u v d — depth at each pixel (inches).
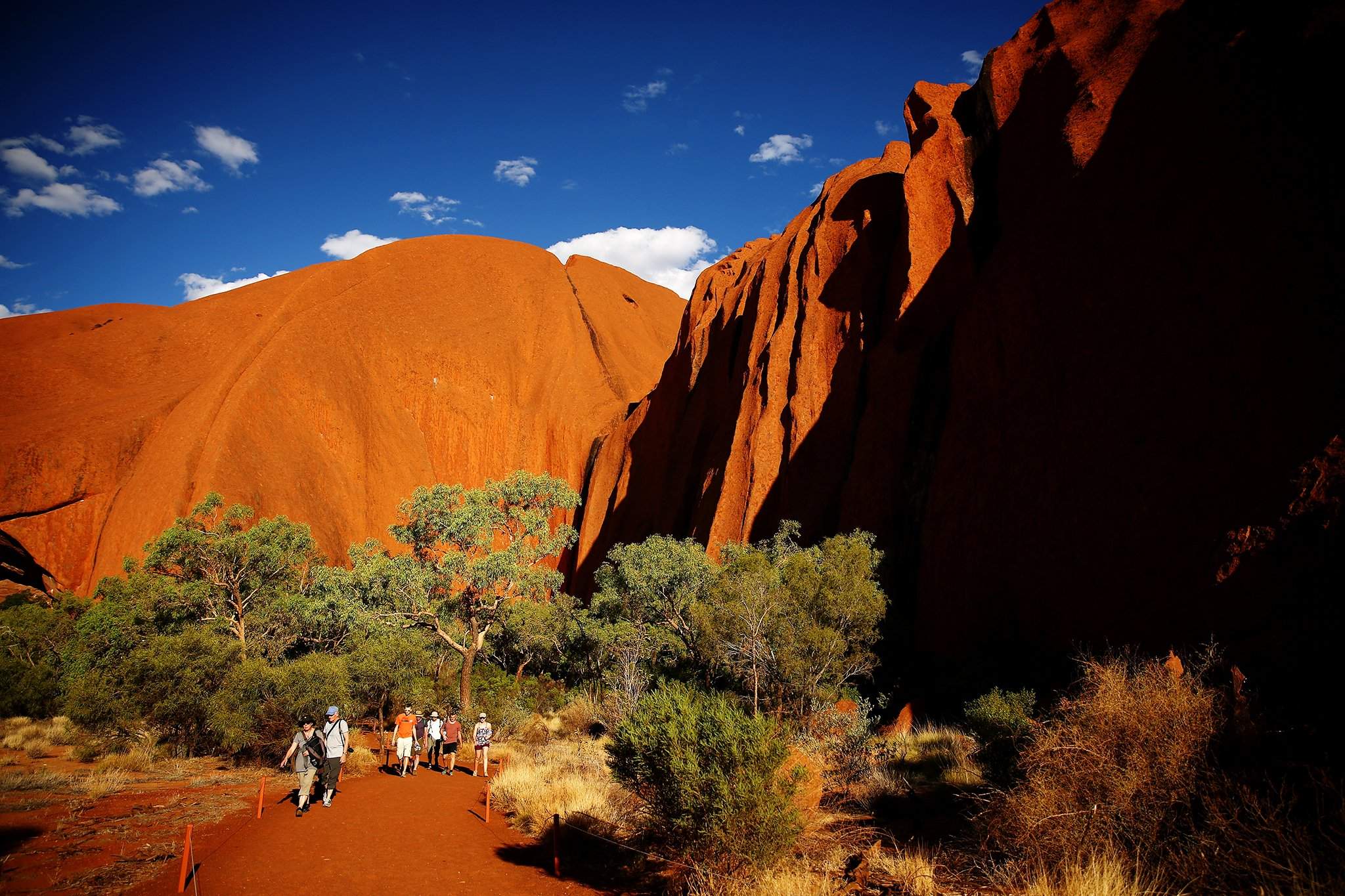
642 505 2140.7
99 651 1142.3
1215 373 620.7
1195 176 719.1
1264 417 557.0
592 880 326.0
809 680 616.1
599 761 636.1
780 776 319.6
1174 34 814.5
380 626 1017.5
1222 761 262.5
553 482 1159.6
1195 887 222.7
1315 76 629.3
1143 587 623.5
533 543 1156.5
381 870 329.7
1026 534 812.0
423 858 357.4
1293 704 320.5
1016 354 927.7
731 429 1680.6
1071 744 287.9
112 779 533.0
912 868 279.4
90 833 370.9
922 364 1199.6
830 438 1392.7
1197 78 757.9
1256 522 522.0
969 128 1279.5
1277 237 604.4
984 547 876.6
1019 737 398.3
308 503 2393.0
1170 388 665.0
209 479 2204.7
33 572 2305.6
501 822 455.8
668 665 927.7
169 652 720.3
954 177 1262.3
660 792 326.6
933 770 495.2
